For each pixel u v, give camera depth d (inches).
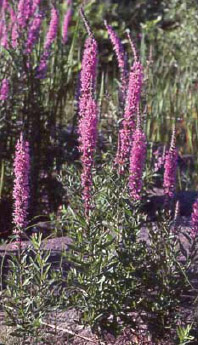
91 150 258.1
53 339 278.1
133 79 272.8
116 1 821.2
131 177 267.0
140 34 723.4
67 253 289.1
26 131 441.1
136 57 287.4
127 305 274.5
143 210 376.2
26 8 433.7
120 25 778.2
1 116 428.5
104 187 283.6
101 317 271.9
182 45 673.6
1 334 280.5
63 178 323.0
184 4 660.7
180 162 510.6
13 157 437.7
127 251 270.4
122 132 276.1
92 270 261.6
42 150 446.3
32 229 400.2
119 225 273.4
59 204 439.5
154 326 280.5
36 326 260.7
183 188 482.3
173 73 652.1
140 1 797.9
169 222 277.0
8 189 436.1
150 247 281.6
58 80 462.9
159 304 275.7
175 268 276.1
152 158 404.8
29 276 270.4
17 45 435.8
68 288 269.0
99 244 263.1
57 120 482.6
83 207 278.7
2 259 315.9
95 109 256.1
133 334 281.1
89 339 279.6
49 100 458.0
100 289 265.3
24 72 437.4
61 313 283.6
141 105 386.6
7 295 269.4
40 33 466.6
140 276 274.7
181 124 556.1
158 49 698.8
